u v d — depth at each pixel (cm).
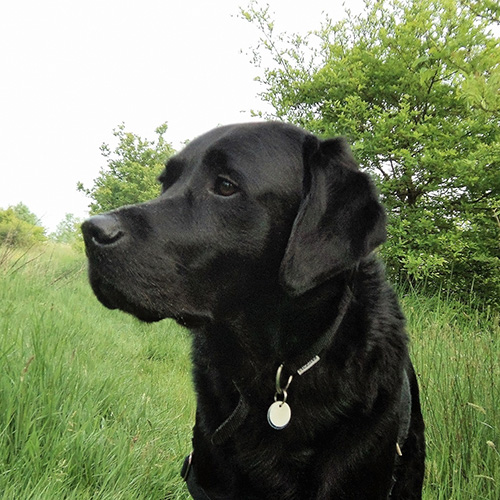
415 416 70
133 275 54
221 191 57
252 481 54
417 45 226
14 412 74
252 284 57
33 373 82
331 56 269
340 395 53
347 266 55
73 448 75
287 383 54
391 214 224
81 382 93
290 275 53
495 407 88
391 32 256
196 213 56
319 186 56
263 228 57
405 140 224
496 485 77
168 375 150
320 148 58
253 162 57
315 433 53
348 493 53
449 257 215
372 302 58
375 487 54
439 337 119
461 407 87
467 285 217
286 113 265
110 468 75
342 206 56
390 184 221
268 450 54
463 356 103
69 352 108
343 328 55
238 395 57
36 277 216
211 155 57
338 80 245
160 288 55
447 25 219
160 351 175
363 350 54
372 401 54
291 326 55
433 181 217
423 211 215
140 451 82
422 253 203
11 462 67
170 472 83
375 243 56
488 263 210
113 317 210
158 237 54
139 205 56
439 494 79
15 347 92
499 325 128
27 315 131
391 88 234
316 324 54
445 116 238
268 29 268
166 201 56
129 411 95
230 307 58
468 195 222
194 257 56
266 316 57
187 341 189
